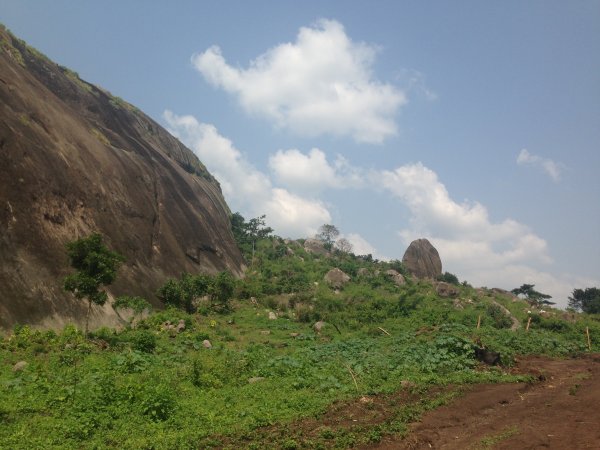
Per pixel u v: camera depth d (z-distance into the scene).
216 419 9.34
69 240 24.09
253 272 55.50
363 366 15.81
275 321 33.03
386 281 54.88
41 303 19.44
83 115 43.66
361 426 9.15
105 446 7.79
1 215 20.30
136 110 60.12
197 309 33.19
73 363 14.23
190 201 49.44
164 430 8.70
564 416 10.34
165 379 12.66
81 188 28.06
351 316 34.38
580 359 22.97
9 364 13.69
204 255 44.06
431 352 17.73
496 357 17.83
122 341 19.31
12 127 24.30
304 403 10.62
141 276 29.95
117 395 10.04
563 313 43.28
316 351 19.91
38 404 9.59
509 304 47.88
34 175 23.78
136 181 37.75
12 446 7.32
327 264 61.78
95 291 19.55
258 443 8.17
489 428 9.55
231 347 22.22
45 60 44.62
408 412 10.23
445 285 49.69
